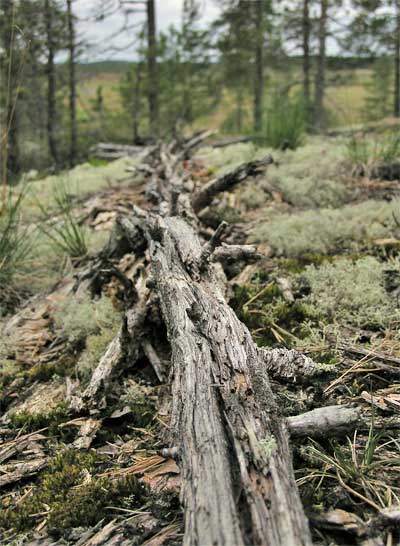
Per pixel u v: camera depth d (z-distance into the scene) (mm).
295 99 7703
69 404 2768
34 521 2041
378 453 2113
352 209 4676
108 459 2354
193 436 1804
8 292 4148
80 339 3387
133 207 4293
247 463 1647
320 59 14820
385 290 3381
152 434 2484
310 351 2898
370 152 6133
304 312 3295
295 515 1502
